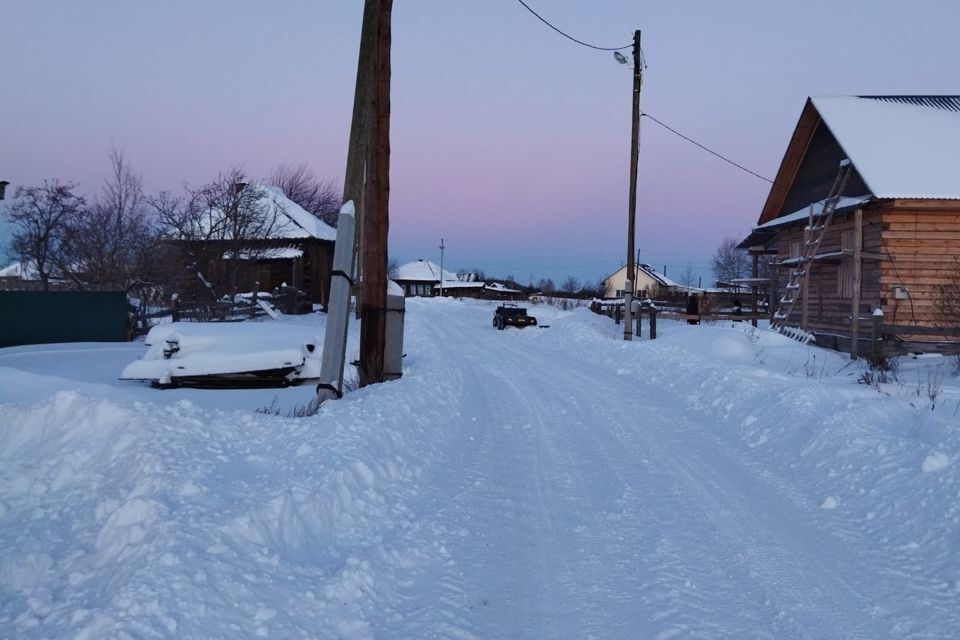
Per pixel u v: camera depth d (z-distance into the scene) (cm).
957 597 514
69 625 369
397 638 442
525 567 568
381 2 1291
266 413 909
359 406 928
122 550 449
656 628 466
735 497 761
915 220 2034
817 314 2488
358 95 1105
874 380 1355
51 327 2036
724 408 1230
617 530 656
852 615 487
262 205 3350
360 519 617
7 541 476
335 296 1065
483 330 3844
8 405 690
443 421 1095
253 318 2691
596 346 2384
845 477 789
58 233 2717
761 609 496
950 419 875
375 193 1298
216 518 492
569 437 1065
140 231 2880
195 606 395
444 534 624
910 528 639
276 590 449
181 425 675
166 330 1278
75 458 601
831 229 2367
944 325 1950
